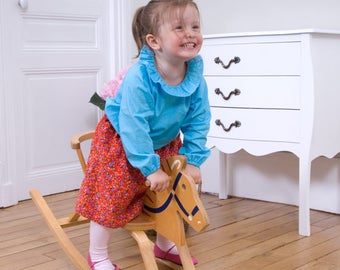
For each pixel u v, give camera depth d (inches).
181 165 56.3
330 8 92.0
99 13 109.4
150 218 62.2
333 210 91.9
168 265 68.2
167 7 56.1
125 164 60.3
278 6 97.9
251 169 101.4
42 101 102.7
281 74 80.2
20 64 98.8
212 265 68.7
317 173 93.2
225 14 104.1
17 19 98.0
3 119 96.6
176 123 60.6
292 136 80.0
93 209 62.1
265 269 67.2
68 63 105.4
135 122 56.2
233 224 85.8
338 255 71.8
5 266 69.0
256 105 83.2
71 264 69.8
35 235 81.2
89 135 72.9
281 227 84.2
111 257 71.9
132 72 57.6
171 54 56.4
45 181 104.1
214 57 87.1
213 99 88.0
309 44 77.0
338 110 84.1
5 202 96.6
